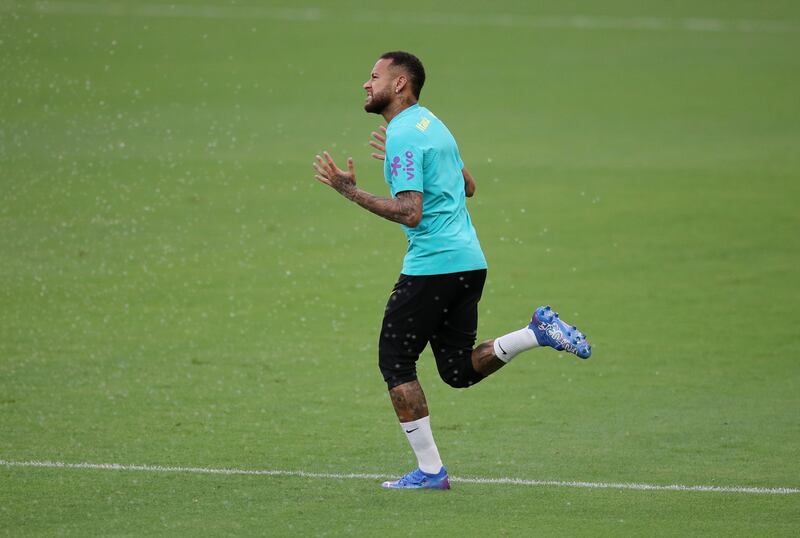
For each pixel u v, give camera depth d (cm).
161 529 1895
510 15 11600
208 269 4103
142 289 3822
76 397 2736
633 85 8544
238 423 2559
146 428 2508
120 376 2922
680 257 4328
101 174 5500
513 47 10075
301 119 7119
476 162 6125
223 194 5262
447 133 2134
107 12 10644
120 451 2342
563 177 5769
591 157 6247
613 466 2272
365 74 8775
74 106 7088
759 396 2788
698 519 1953
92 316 3500
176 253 4303
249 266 4159
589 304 3712
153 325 3425
